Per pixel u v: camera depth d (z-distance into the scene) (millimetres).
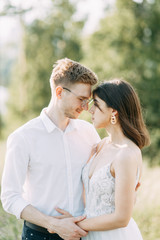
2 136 16141
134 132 1950
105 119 2004
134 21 11680
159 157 9047
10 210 2004
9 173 2014
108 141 2104
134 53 11523
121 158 1838
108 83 2010
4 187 2018
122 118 1961
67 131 2176
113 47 11758
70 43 15820
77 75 2078
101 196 1960
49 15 14828
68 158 2141
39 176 2090
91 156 2197
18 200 1985
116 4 11867
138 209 4219
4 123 17719
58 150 2129
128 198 1812
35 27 15648
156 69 11469
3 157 8430
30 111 15898
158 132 10078
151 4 11688
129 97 1967
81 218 1989
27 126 2111
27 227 2111
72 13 15281
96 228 1906
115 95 1959
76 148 2197
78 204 2152
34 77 15742
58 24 15469
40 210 2088
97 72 11688
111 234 1981
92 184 2000
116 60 11555
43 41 15656
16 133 2066
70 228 1945
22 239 2150
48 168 2094
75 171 2162
